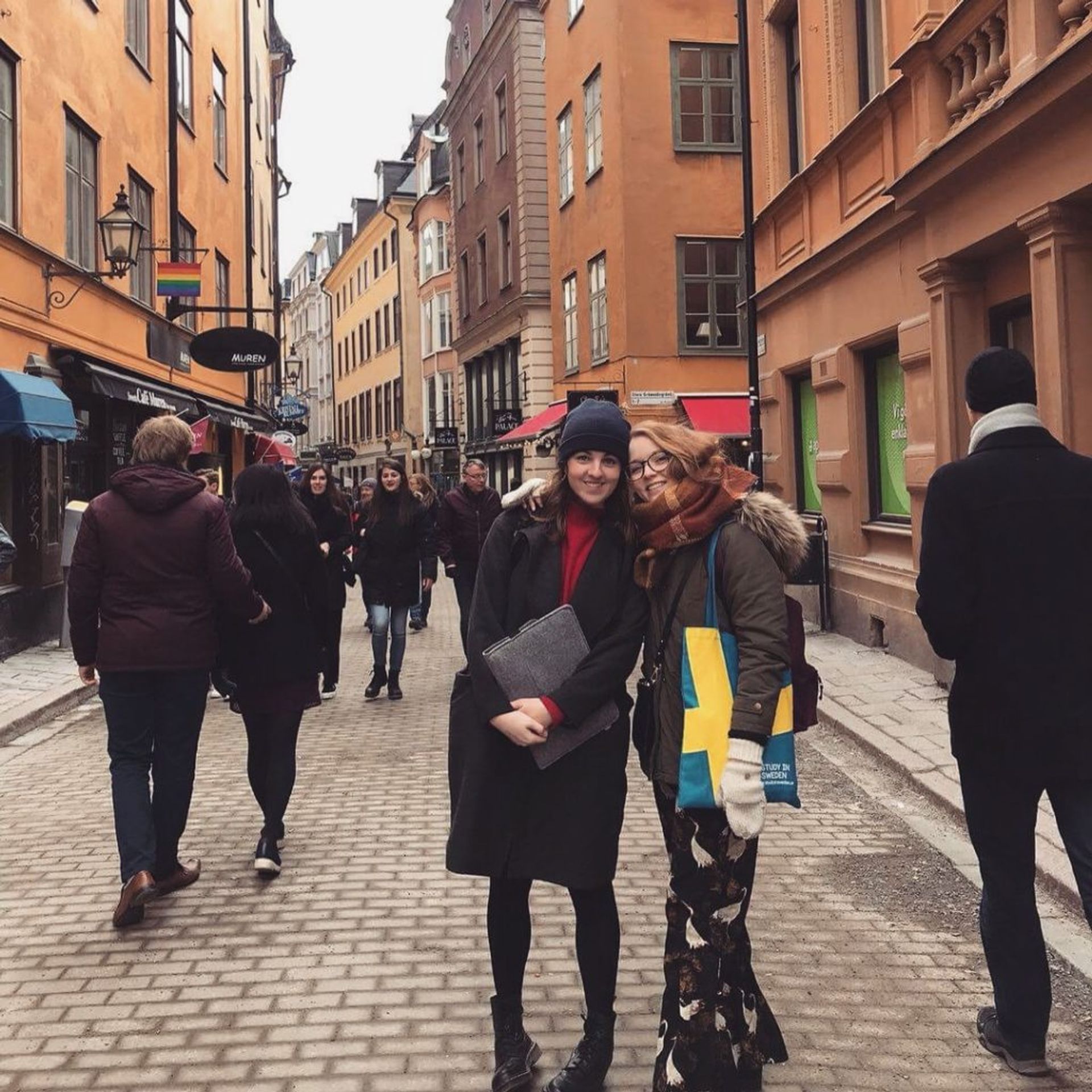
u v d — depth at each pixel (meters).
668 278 19.17
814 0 10.79
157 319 15.91
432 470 42.81
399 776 6.21
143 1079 2.91
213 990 3.46
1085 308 6.31
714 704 2.59
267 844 4.55
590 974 2.82
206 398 18.80
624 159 19.00
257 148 26.06
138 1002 3.38
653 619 2.75
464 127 32.56
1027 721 2.71
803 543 2.69
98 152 13.48
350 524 8.51
